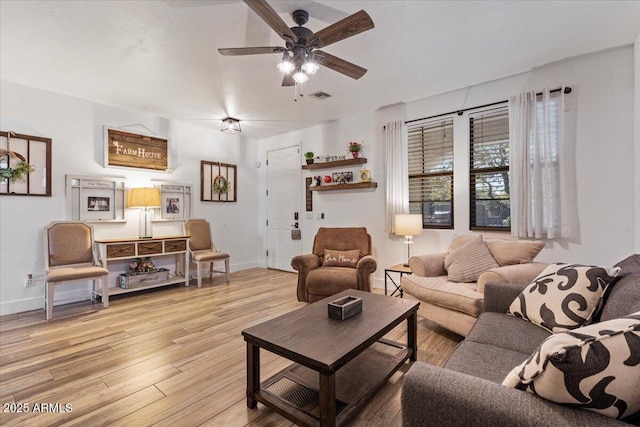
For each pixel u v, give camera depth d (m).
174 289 4.36
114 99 3.92
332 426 1.44
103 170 4.07
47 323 3.04
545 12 2.25
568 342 0.78
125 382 2.00
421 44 2.68
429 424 0.88
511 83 3.32
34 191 3.53
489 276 2.31
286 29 2.00
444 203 3.90
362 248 3.95
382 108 4.34
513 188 3.22
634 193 2.71
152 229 4.53
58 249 3.53
